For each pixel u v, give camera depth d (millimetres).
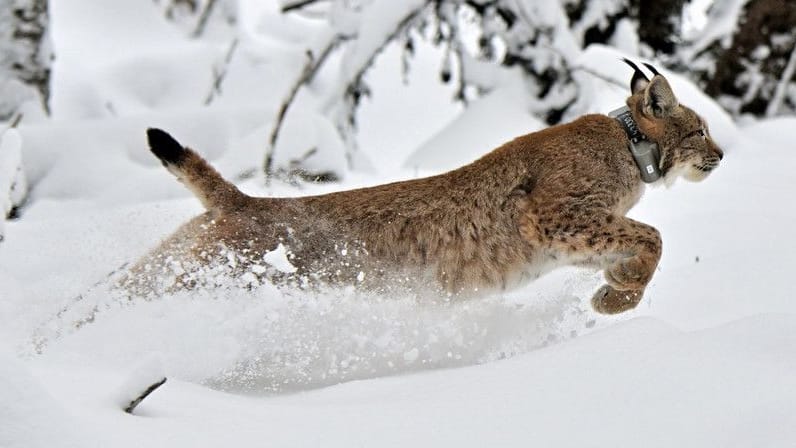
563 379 7262
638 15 21703
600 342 7816
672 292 11133
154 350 9438
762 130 19984
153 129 10531
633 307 10594
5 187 12461
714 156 11852
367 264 10586
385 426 6703
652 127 11477
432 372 8609
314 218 10648
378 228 10695
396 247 10680
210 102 23609
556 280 12047
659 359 7281
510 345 10281
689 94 18875
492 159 11117
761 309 10219
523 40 20891
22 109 19422
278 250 10398
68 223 13602
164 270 10234
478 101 21109
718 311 10383
